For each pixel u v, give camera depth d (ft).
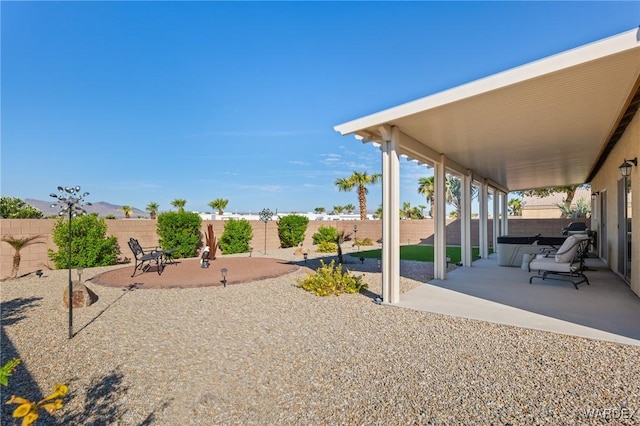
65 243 31.91
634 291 19.39
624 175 20.20
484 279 25.23
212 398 8.61
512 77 12.28
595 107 14.97
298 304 18.31
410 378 9.44
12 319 16.06
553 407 7.87
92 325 15.02
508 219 56.85
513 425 7.19
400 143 19.17
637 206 18.10
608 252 29.32
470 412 7.72
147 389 9.14
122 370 10.37
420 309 16.63
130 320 15.75
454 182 93.56
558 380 9.17
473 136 20.20
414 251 49.32
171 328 14.47
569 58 10.96
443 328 13.83
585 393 8.46
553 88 12.86
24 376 10.07
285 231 55.62
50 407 5.05
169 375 9.98
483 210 39.70
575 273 22.66
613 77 11.89
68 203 14.25
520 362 10.39
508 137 20.42
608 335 12.46
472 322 14.57
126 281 25.68
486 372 9.73
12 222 29.86
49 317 16.37
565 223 52.95
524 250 31.68
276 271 30.76
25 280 26.55
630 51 10.00
